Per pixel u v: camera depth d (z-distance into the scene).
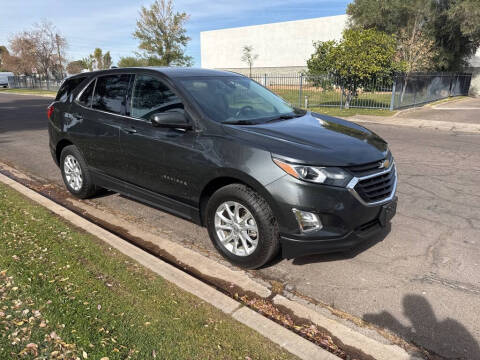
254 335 2.51
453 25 24.05
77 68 51.19
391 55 16.80
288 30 42.84
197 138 3.59
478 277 3.39
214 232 3.64
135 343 2.38
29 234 3.86
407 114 16.33
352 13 27.28
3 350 2.30
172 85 4.01
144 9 31.05
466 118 14.80
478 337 2.64
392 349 2.52
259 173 3.13
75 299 2.80
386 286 3.26
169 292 2.95
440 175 6.60
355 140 3.57
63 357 2.26
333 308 2.98
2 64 57.78
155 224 4.61
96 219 4.73
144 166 4.12
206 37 50.19
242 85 4.57
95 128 4.68
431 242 4.07
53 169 7.05
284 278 3.41
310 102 20.20
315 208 3.02
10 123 13.74
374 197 3.27
